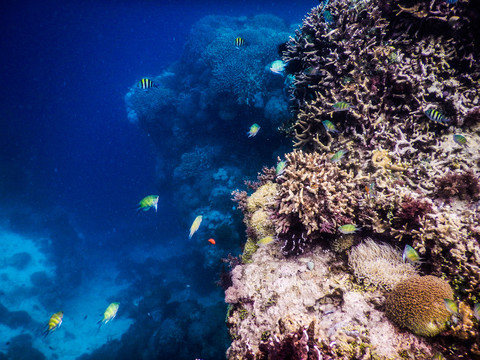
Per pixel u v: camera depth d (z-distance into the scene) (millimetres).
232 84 13641
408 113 4508
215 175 15141
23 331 16500
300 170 3893
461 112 4156
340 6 4918
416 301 2635
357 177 4098
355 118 4512
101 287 20984
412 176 3994
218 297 14906
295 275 3752
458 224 3039
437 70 4488
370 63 4582
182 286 16297
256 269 4137
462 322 2463
